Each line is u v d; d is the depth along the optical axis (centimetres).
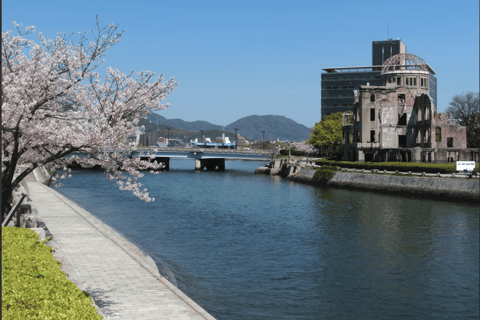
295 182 11306
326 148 15750
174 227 5062
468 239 4638
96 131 1942
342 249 4188
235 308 2680
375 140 11462
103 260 2753
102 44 2080
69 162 2327
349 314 2689
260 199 7769
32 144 2098
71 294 1280
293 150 19500
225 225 5266
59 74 2088
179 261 3631
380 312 2736
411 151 10362
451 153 10669
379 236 4762
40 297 1179
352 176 9462
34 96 2011
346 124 12581
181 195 8212
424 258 3912
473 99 12575
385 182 8619
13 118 1900
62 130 1973
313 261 3750
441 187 7619
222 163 16812
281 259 3791
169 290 2181
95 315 1126
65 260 2253
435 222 5584
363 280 3303
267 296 2903
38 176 8969
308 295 2953
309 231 4981
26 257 1627
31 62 1975
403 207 6806
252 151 15100
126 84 2106
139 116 2209
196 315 1836
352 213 6272
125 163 2236
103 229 3797
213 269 3434
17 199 3456
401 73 13125
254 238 4572
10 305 1094
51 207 5116
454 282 3294
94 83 2050
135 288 2205
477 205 6931
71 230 3722
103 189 8800
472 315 2719
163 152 15250
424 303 2894
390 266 3656
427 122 10762
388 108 11338
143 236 4559
